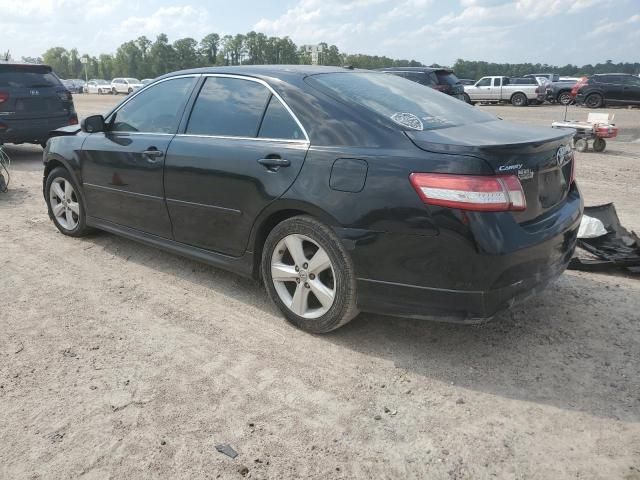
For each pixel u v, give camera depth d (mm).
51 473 2387
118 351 3375
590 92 24328
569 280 4418
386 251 3053
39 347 3414
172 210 4230
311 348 3418
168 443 2572
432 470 2414
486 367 3205
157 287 4359
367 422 2727
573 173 3713
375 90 3727
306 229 3355
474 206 2805
